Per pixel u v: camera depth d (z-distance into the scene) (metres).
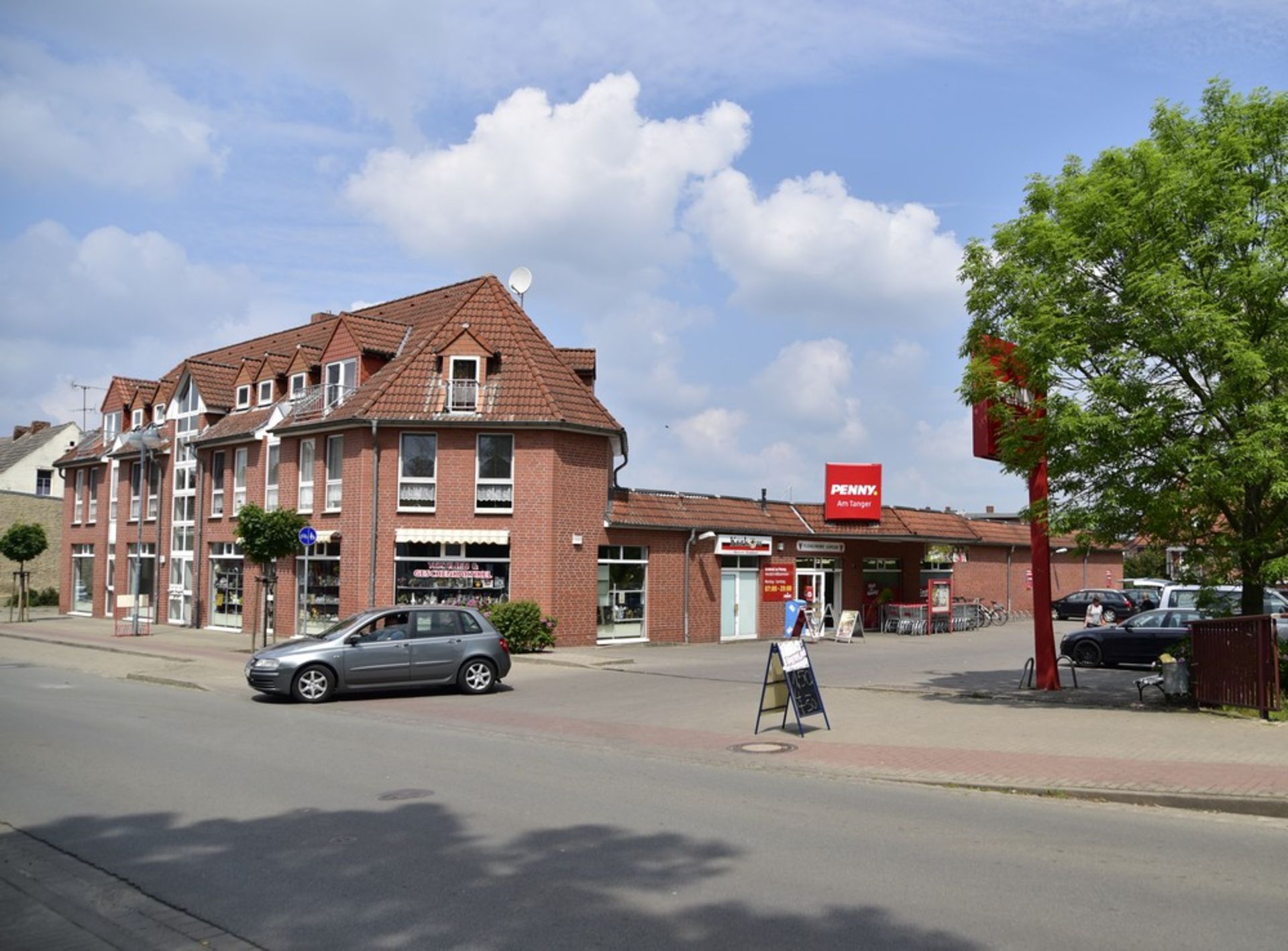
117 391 44.38
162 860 7.45
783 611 34.88
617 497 29.91
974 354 17.34
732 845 7.82
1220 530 15.62
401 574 28.11
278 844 7.85
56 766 11.09
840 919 6.10
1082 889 6.70
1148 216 15.03
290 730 14.03
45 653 27.80
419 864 7.28
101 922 6.18
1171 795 9.37
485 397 28.34
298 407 32.25
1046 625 18.69
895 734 13.39
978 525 44.16
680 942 5.72
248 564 33.69
